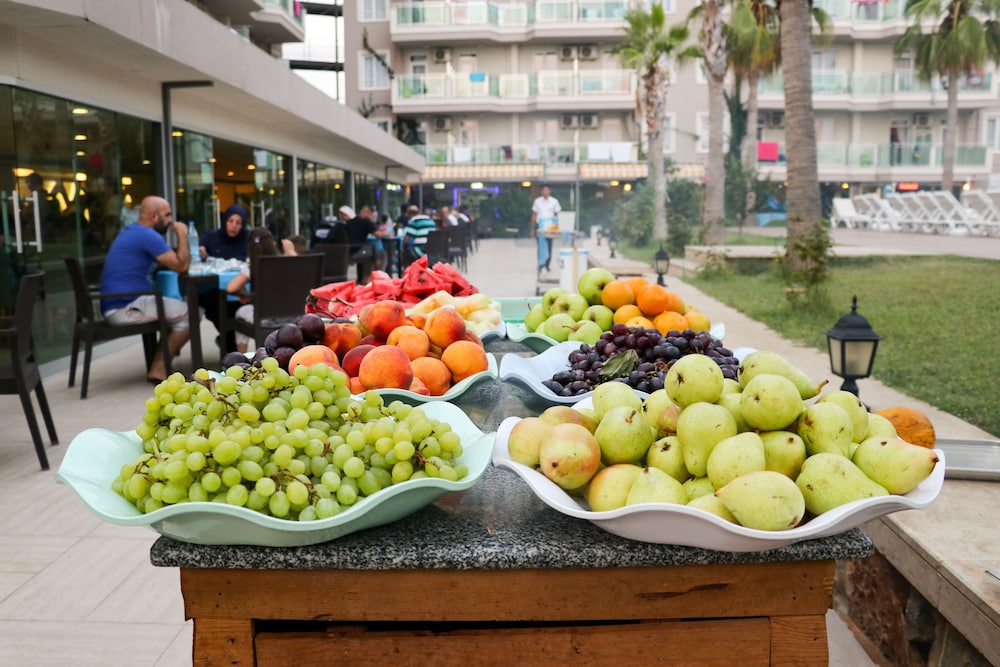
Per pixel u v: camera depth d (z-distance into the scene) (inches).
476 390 81.4
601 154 1380.4
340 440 47.8
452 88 1374.3
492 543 45.9
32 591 110.2
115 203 314.3
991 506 97.9
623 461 51.1
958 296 381.4
